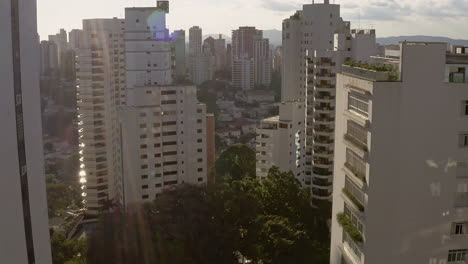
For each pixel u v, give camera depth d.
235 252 80.44
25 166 34.91
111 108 126.75
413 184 48.53
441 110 47.75
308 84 113.25
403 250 49.34
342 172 56.00
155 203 83.25
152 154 102.38
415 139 47.91
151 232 78.00
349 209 54.59
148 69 145.88
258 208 84.56
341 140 55.97
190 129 104.94
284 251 78.69
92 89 123.62
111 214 84.25
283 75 155.62
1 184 30.92
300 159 117.25
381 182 48.16
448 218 49.41
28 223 35.28
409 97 47.25
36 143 37.16
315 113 103.69
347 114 52.75
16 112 33.41
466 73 48.28
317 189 104.50
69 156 188.62
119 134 105.44
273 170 100.06
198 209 77.00
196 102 105.00
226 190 84.00
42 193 38.31
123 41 151.00
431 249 49.75
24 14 34.84
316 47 147.25
